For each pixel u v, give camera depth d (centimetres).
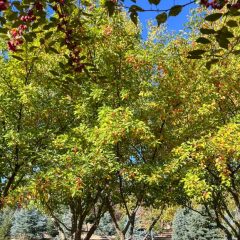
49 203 1294
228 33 327
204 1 321
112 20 1095
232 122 1159
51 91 1227
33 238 5084
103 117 1000
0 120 1169
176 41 1284
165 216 3406
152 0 321
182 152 1077
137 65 1091
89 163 985
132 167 1070
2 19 378
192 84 1212
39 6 381
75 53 443
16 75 1105
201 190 1012
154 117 1192
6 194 1168
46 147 1161
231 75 1235
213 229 4162
